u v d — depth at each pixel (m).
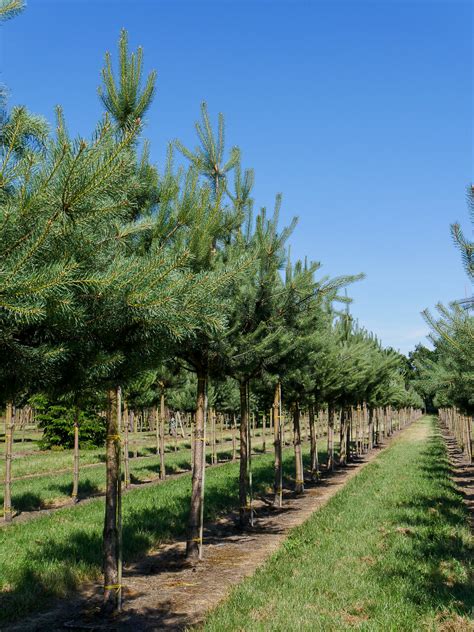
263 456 26.56
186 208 6.64
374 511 11.19
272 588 6.27
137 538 9.16
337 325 21.34
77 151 2.94
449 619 5.11
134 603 6.34
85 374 3.99
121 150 3.14
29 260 3.01
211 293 4.39
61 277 2.94
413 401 55.53
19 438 35.56
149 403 24.27
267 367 11.26
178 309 3.99
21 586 6.76
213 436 23.52
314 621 5.12
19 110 3.26
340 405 22.91
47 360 3.32
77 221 3.15
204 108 9.55
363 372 20.50
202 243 6.73
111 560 6.09
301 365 12.76
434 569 6.83
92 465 22.77
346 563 7.28
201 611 5.98
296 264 9.85
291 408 16.67
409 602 5.61
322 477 19.91
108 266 3.66
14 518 12.27
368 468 20.62
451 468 20.28
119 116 6.02
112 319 3.80
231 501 13.70
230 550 8.98
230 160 9.72
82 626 5.62
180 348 7.79
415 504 11.82
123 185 3.45
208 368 8.70
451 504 11.87
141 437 36.97
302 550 8.21
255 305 9.16
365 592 6.00
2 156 3.27
